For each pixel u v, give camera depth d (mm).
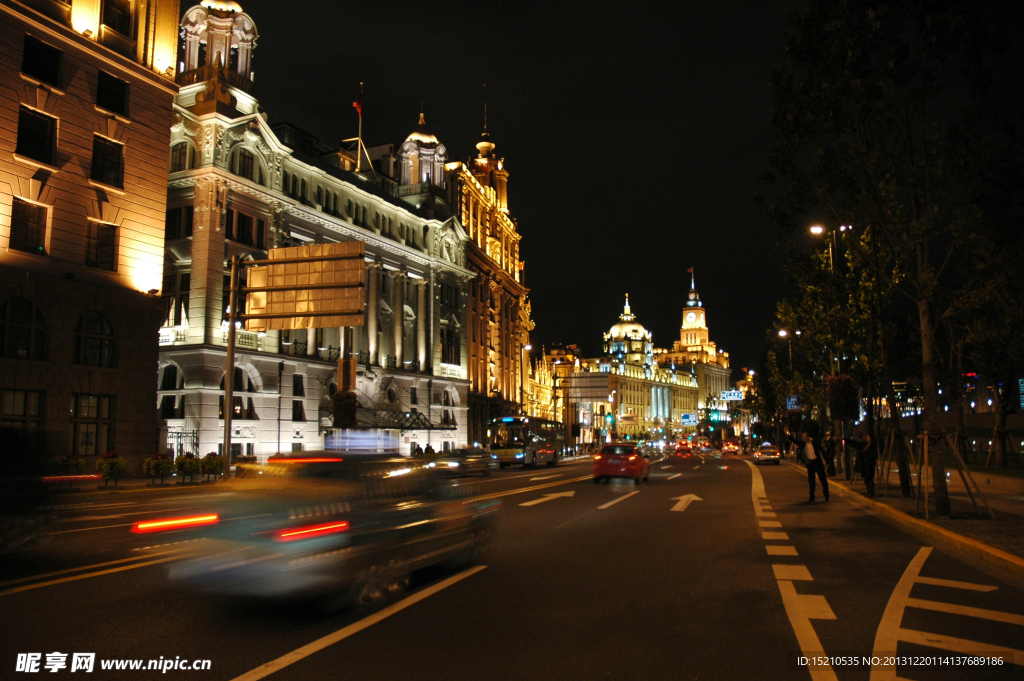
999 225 16484
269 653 6082
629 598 8133
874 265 16828
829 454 31781
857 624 7004
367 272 52844
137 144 33312
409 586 8719
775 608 7652
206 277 38688
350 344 50125
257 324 27281
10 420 27703
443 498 9258
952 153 15008
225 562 6656
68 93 30406
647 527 14484
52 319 29188
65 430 29359
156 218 34062
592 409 132125
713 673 5602
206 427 37906
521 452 48688
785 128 16359
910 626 6922
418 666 5762
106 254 32031
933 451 14898
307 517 6906
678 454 76438
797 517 16266
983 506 16953
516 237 86875
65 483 25234
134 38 33812
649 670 5672
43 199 29266
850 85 15500
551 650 6188
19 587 8625
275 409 42719
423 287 59812
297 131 51219
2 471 11375
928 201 15219
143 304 33062
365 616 7316
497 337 77688
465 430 64562
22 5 28625
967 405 47062
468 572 9664
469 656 6020
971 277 20828
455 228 64188
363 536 7387
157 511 18250
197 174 39250
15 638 6504
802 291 29016
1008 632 6711
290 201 44438
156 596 8141
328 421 46250
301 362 45000
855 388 27641
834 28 15297
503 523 15156
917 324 32344
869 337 25906
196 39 42406
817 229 25000
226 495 7266
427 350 60094
